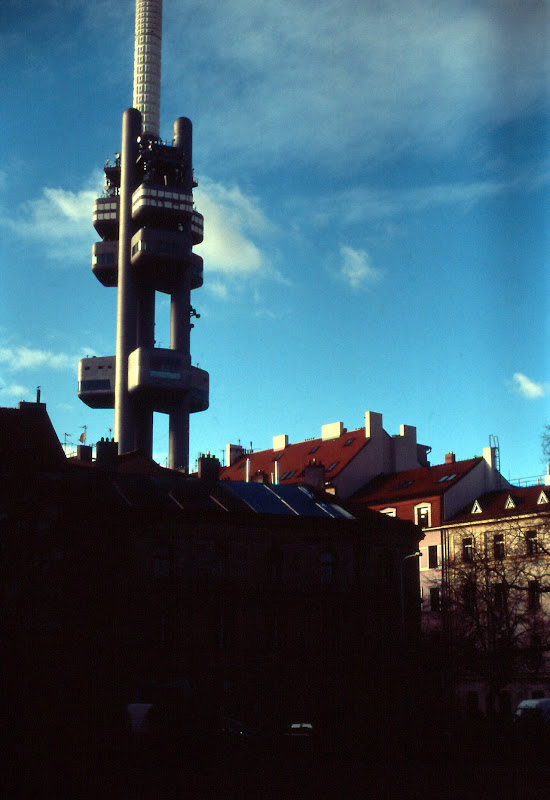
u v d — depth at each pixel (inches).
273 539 2645.2
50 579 1818.4
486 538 3245.6
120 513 2425.0
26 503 1817.2
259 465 4576.8
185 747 1454.2
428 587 3486.7
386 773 1307.8
